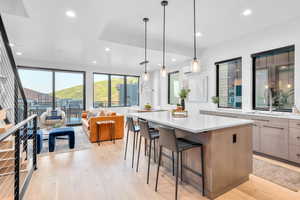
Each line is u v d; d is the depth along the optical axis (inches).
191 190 80.9
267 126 121.6
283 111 134.4
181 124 80.0
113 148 146.6
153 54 191.8
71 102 257.6
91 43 153.9
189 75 227.5
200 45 190.2
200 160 79.2
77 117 262.2
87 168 105.3
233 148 81.7
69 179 91.2
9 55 91.6
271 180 89.4
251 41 153.1
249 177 92.3
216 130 75.0
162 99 294.7
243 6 107.3
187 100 229.5
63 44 158.6
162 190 81.0
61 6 94.3
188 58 213.0
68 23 115.6
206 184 75.9
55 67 239.8
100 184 86.3
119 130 178.2
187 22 129.7
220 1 101.3
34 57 209.9
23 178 90.4
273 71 141.7
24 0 87.9
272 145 118.5
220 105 190.2
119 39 152.6
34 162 102.8
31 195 76.3
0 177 89.4
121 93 306.0
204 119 98.1
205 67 202.1
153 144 119.0
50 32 130.4
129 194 77.6
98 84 283.1
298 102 121.4
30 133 126.9
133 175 96.2
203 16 120.3
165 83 285.7
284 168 103.6
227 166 79.2
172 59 220.1
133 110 265.1
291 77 130.3
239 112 147.4
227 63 182.7
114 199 73.8
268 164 109.9
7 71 135.0
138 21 127.1
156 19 123.9
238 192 78.8
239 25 136.3
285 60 133.9
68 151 137.5
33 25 117.7
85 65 260.8
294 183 86.2
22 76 223.6
